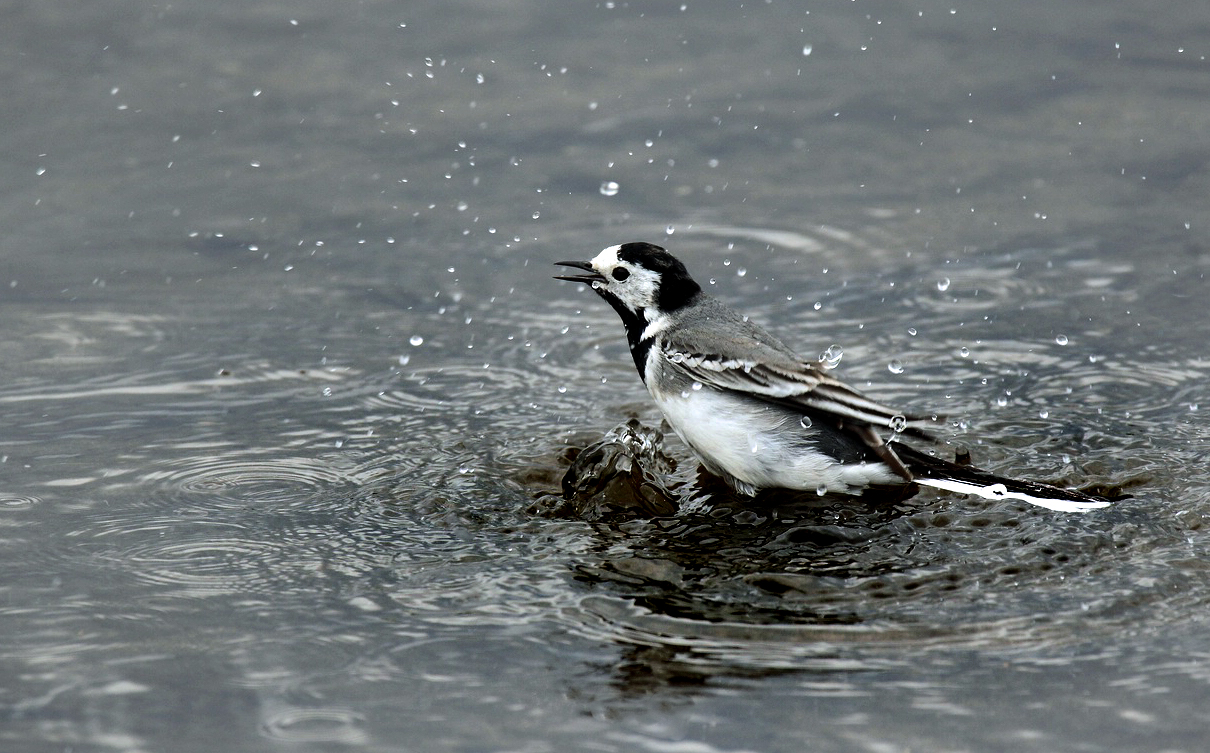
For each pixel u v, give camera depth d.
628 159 18.23
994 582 9.11
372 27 22.12
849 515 10.41
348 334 14.22
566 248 16.12
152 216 16.73
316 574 9.36
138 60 20.77
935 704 7.61
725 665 8.11
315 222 16.67
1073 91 19.78
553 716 7.56
